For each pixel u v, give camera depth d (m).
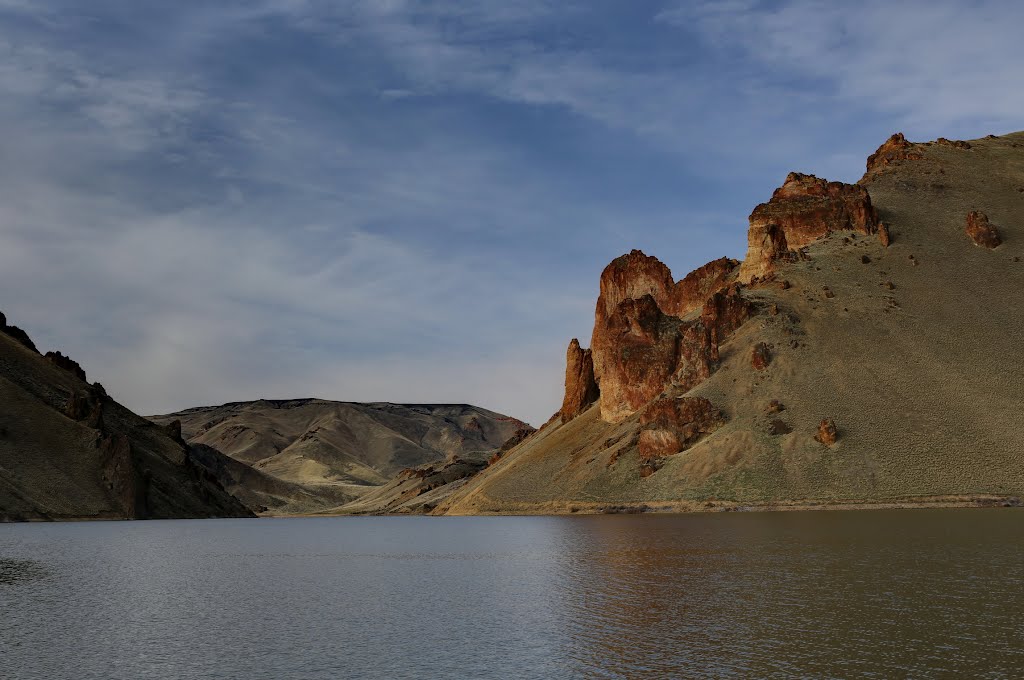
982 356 132.00
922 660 30.56
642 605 43.66
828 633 35.16
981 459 106.94
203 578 63.56
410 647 36.25
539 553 75.50
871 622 36.97
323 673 32.28
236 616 45.47
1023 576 47.81
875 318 144.88
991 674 28.67
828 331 143.00
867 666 29.97
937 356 132.88
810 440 118.19
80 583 60.69
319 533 132.00
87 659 35.56
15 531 117.25
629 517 117.56
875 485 105.94
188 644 38.22
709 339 149.12
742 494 112.19
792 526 83.62
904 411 120.38
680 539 76.94
